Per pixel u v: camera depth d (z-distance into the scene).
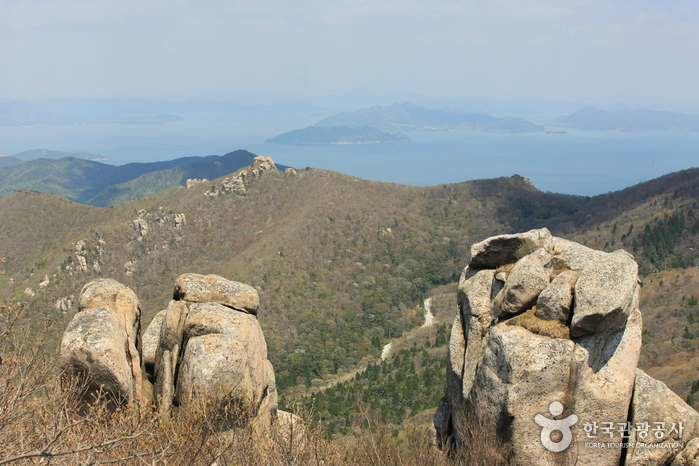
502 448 8.20
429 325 107.50
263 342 10.52
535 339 8.20
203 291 10.41
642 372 8.89
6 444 5.89
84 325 8.62
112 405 8.40
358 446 8.62
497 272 10.00
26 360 7.01
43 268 116.00
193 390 8.52
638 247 93.38
